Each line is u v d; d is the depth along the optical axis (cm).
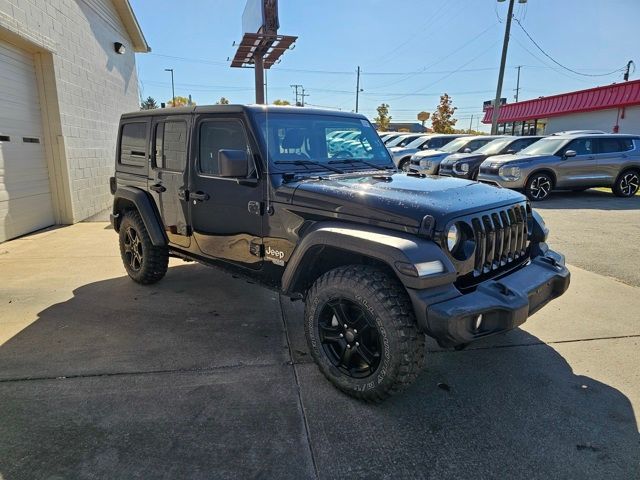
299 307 420
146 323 381
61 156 834
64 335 356
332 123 375
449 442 235
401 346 243
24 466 213
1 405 261
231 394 276
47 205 827
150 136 428
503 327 252
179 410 259
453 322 228
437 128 4297
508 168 1052
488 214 277
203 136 367
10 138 711
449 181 333
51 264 562
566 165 1069
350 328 270
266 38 1388
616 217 864
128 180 469
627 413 260
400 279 236
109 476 208
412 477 211
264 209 322
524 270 299
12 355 322
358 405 266
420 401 272
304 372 304
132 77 1411
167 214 420
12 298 438
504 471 214
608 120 2173
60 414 253
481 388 287
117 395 273
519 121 2973
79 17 932
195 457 221
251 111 330
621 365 315
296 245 301
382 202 263
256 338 354
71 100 879
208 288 470
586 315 402
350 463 219
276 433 240
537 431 244
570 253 606
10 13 659
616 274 518
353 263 288
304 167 337
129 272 486
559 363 318
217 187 355
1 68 689
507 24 2217
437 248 243
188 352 330
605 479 210
